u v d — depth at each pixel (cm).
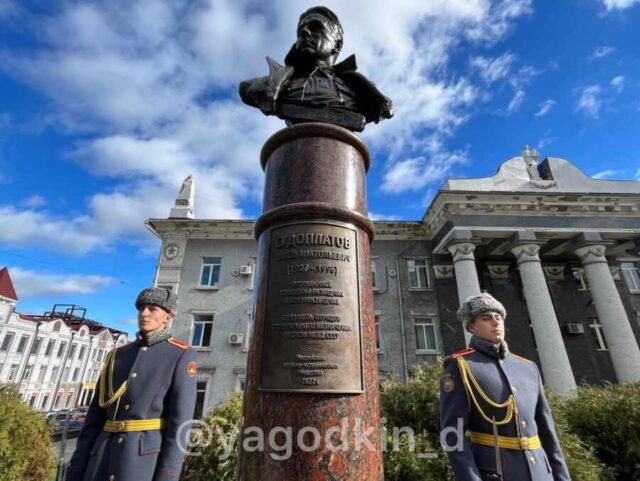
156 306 251
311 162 266
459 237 1345
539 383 230
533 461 194
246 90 325
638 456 486
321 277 225
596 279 1324
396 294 1506
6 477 500
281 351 210
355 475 187
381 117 334
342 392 200
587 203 1396
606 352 1495
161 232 1597
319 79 325
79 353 3862
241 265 1537
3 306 2931
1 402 525
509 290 1541
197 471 427
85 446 218
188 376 235
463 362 222
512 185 1491
